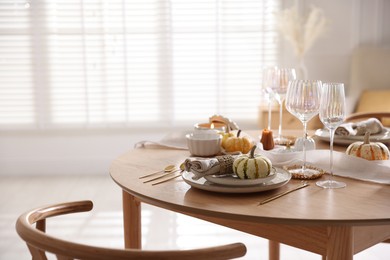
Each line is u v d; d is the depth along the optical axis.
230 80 4.58
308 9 4.51
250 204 1.44
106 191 4.06
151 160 1.92
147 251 1.09
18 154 4.59
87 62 4.49
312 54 4.57
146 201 1.53
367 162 1.69
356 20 4.53
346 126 2.08
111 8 4.43
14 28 4.41
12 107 4.53
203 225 3.37
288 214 1.35
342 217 1.32
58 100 4.54
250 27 4.50
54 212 1.45
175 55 4.53
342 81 4.61
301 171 1.71
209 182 1.59
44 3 4.39
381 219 1.31
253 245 3.05
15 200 3.85
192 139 1.91
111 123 4.60
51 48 4.46
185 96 4.59
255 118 4.63
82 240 3.09
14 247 2.99
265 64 4.56
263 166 1.52
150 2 4.44
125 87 4.55
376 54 4.43
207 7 4.47
